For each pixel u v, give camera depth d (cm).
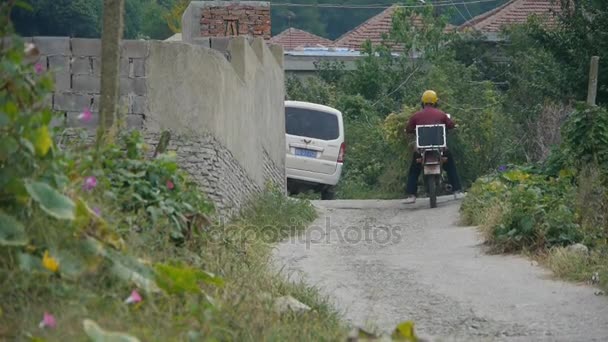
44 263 1791
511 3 11362
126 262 1964
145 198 2591
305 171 6431
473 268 3262
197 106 3897
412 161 5334
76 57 3762
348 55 10031
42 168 1917
